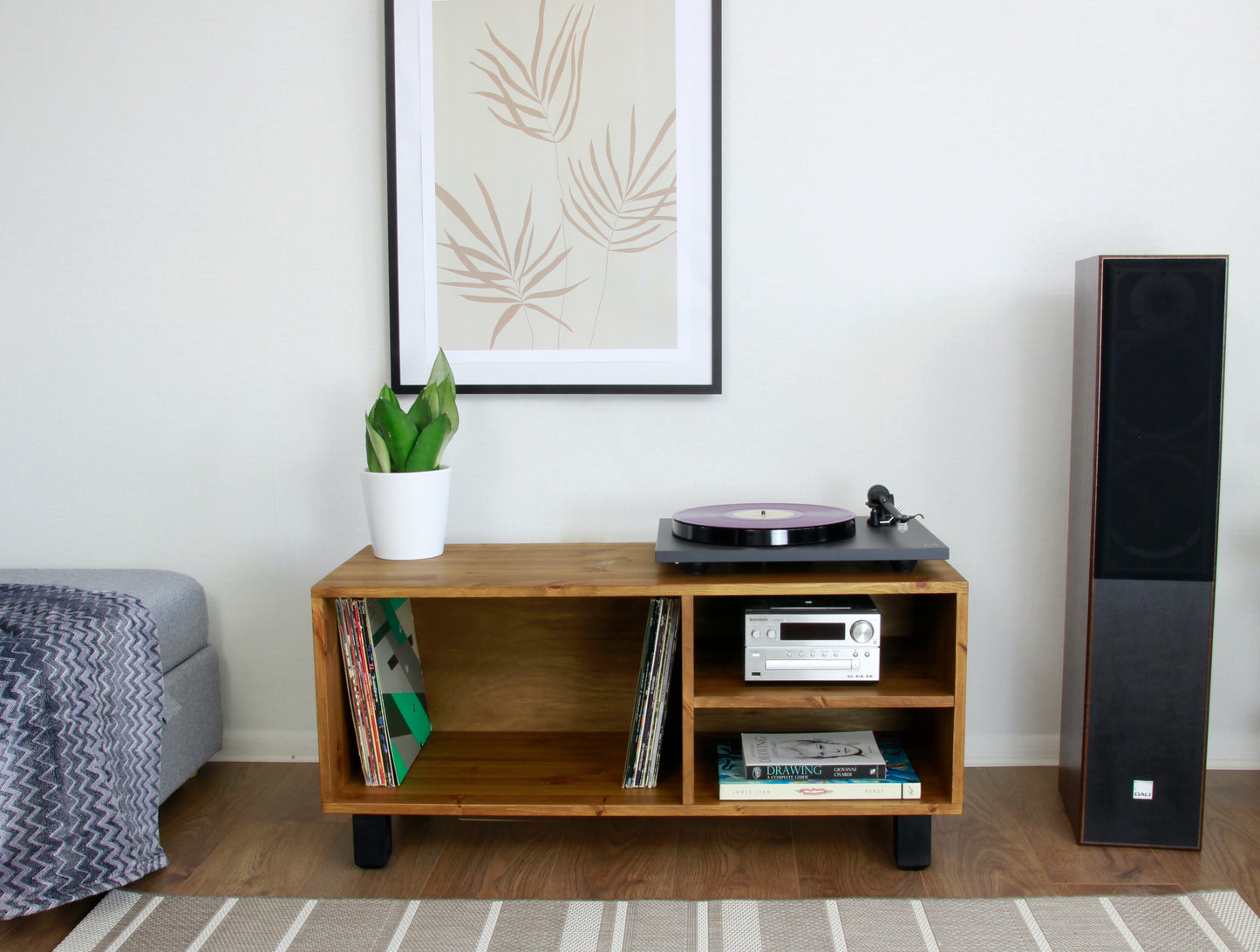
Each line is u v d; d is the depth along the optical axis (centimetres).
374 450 168
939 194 182
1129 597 155
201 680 189
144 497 198
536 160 185
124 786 150
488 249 187
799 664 155
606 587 150
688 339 185
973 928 138
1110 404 152
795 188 183
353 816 157
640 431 190
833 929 138
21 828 137
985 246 182
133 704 156
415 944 136
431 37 184
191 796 186
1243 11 175
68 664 145
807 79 181
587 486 192
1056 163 180
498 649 190
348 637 158
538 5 182
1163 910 142
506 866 159
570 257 186
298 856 162
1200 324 149
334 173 189
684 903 146
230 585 199
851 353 186
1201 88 177
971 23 178
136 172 191
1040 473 186
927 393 186
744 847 164
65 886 141
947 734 155
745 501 190
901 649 177
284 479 196
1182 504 152
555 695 191
